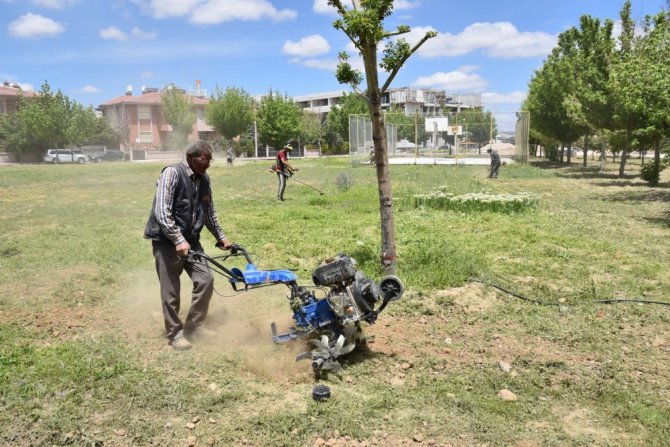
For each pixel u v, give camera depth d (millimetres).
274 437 3518
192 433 3572
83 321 5668
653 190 19594
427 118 38594
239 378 4379
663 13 19094
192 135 73562
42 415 3736
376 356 4832
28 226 11289
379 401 3967
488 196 13633
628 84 18656
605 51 23734
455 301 6258
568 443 3494
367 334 5328
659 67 16844
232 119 60781
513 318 5801
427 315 5898
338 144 74312
